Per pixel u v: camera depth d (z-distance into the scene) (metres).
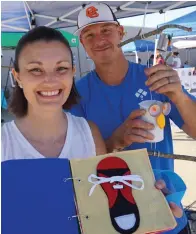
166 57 1.48
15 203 0.99
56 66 1.18
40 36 1.19
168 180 1.22
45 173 1.03
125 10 3.65
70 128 1.33
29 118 1.29
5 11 3.91
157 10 3.76
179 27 1.34
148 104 1.37
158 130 1.37
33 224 0.98
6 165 1.02
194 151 5.89
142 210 1.01
